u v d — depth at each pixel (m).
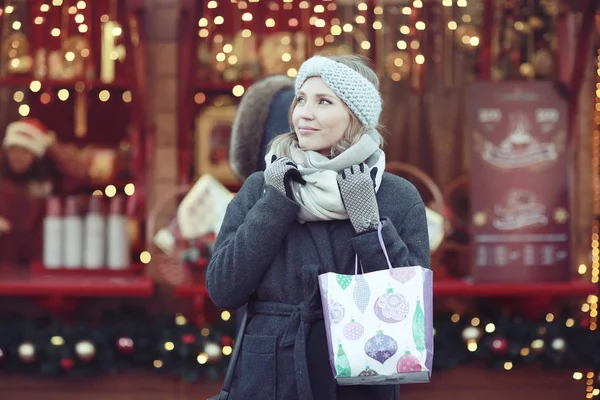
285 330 2.55
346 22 5.56
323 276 2.47
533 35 5.49
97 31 5.54
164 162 5.17
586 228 5.34
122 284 4.85
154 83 5.14
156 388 5.05
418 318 2.44
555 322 5.11
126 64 5.10
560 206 5.04
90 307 5.21
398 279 2.45
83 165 5.80
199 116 5.62
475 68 5.67
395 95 5.71
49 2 5.55
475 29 5.56
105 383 5.05
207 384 5.05
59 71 5.42
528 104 5.06
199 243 4.92
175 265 4.97
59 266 5.20
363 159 2.61
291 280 2.58
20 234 5.77
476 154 5.04
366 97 2.65
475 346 5.02
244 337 2.64
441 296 5.22
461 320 5.12
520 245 5.03
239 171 3.71
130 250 5.36
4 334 4.98
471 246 5.03
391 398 2.63
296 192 2.58
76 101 5.86
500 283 5.00
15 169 5.71
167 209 5.15
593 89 5.33
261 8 5.56
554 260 5.03
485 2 5.33
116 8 5.39
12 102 5.81
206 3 5.40
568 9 4.90
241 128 3.65
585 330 5.11
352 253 2.57
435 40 5.63
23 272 5.45
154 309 5.21
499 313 5.15
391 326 2.42
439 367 5.01
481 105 5.05
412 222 2.64
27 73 5.45
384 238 2.51
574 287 4.94
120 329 4.99
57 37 5.59
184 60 5.11
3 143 5.77
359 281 2.46
